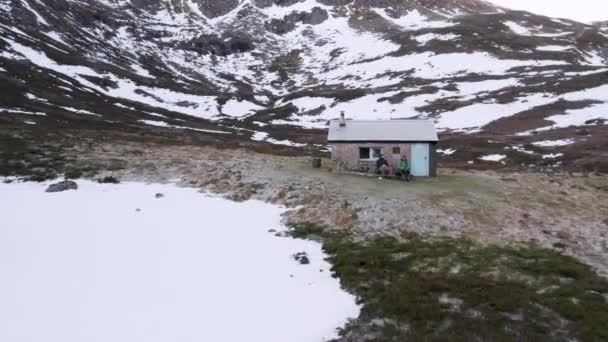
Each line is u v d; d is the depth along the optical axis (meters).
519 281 17.23
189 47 196.38
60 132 53.84
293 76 175.62
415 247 21.48
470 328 13.45
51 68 106.75
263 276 18.08
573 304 14.98
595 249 22.06
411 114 106.75
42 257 18.69
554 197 33.50
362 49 197.00
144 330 13.25
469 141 75.38
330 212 27.58
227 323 13.97
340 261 19.66
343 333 13.56
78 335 12.74
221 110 120.06
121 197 31.06
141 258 19.47
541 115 91.12
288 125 106.81
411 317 14.30
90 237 21.89
